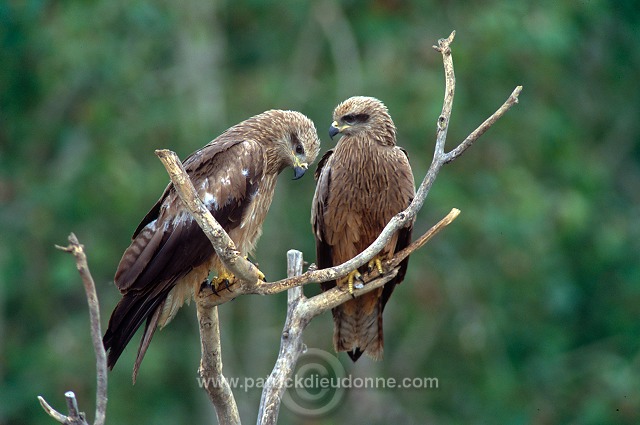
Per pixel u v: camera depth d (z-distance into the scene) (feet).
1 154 56.49
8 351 54.65
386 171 28.48
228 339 53.47
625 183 65.05
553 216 54.60
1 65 54.29
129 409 52.24
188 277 26.58
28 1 52.75
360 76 54.39
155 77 56.49
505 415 53.93
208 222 21.76
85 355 52.44
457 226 52.80
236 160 27.50
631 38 63.10
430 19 57.06
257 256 53.47
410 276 52.75
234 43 60.03
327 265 29.78
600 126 64.64
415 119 52.54
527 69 55.88
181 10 55.93
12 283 54.13
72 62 53.62
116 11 55.06
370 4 57.21
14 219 54.95
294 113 29.45
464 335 51.85
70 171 54.19
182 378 54.90
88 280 18.17
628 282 59.52
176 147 54.49
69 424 20.07
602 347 59.11
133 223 53.36
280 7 57.82
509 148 55.31
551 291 55.62
